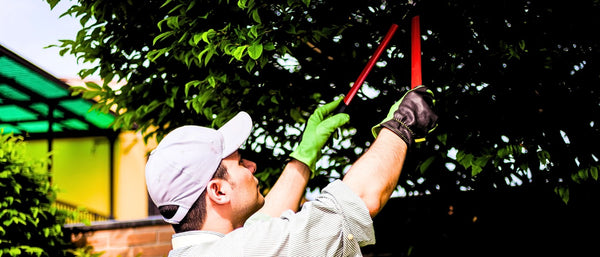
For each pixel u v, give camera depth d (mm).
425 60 3557
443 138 3432
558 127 3549
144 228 7871
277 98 3783
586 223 4355
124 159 13242
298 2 3287
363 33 3707
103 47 4125
